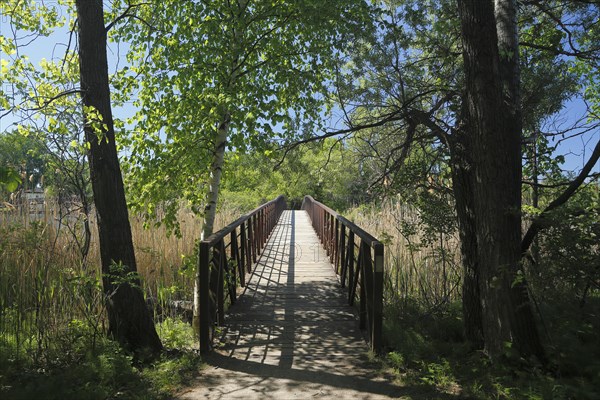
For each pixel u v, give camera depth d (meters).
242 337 5.54
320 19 5.82
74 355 4.67
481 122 4.37
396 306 6.52
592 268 4.18
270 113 5.89
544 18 6.44
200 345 4.95
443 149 5.39
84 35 4.77
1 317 5.41
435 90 5.45
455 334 5.54
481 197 4.43
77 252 6.85
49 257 6.12
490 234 4.37
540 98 5.73
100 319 5.44
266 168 6.70
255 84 6.32
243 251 8.20
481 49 4.32
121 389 4.05
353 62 5.87
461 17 4.44
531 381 3.91
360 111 5.95
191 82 6.18
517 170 4.55
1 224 6.95
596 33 6.20
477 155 4.43
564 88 5.79
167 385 4.11
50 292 5.75
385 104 5.74
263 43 6.23
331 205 17.75
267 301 7.15
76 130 4.93
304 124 6.10
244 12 6.12
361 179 6.88
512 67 4.75
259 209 10.58
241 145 5.91
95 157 4.82
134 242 8.30
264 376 4.37
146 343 4.91
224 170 7.34
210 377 4.36
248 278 8.79
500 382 3.99
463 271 5.27
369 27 5.62
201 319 4.96
